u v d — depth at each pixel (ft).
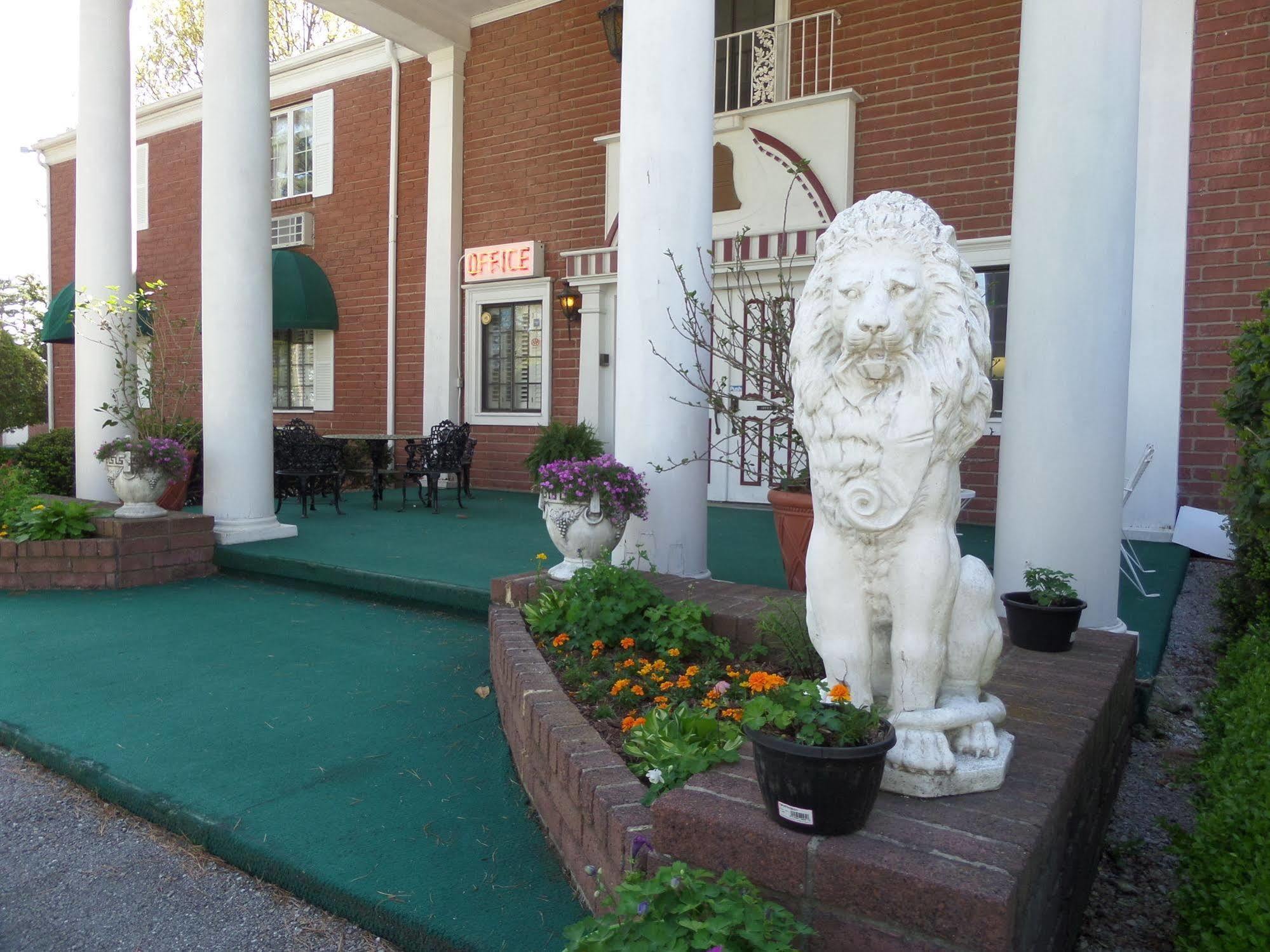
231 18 21.85
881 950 5.30
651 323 15.58
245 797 9.89
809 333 6.68
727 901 5.25
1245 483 12.53
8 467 28.50
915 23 27.43
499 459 37.11
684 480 15.65
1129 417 23.76
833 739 5.73
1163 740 12.15
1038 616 10.64
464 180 37.70
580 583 12.48
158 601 19.26
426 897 7.84
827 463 6.57
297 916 8.06
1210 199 22.88
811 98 28.22
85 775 10.61
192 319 46.03
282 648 15.74
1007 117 26.09
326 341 41.68
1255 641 11.34
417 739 11.66
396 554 21.07
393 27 35.58
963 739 6.65
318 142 41.60
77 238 25.35
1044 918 6.05
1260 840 6.11
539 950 7.03
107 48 24.85
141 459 21.62
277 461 27.91
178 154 46.83
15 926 7.97
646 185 15.51
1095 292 12.30
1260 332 12.14
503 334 37.19
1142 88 23.35
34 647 15.83
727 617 12.14
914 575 6.49
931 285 6.36
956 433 6.45
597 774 7.82
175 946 7.63
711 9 15.76
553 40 34.86
